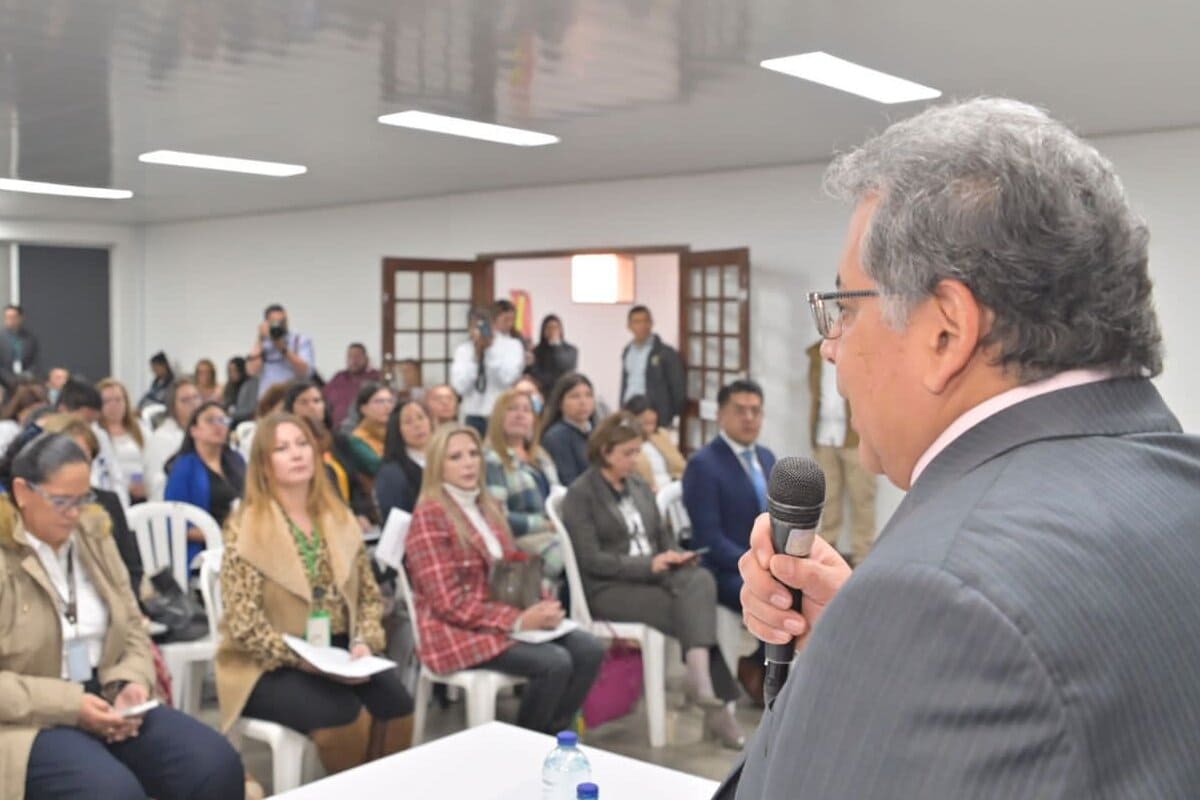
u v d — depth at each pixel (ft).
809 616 3.11
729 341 24.93
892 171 2.33
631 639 13.29
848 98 16.80
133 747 8.39
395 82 15.93
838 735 1.97
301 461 10.32
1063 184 2.17
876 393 2.44
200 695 12.12
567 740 5.83
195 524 13.28
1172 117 17.97
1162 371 2.46
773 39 13.30
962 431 2.30
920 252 2.23
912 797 1.86
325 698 9.90
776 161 23.30
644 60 14.48
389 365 29.68
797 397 23.84
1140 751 1.86
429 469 12.01
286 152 22.66
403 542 11.98
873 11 12.00
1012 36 13.01
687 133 19.98
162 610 11.55
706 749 12.80
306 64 14.85
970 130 2.27
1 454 9.41
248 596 9.98
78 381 16.90
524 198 28.73
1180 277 18.95
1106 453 2.16
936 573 1.94
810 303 2.64
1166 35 12.85
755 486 14.10
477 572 11.89
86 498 8.52
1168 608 1.97
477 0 11.86
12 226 38.32
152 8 12.34
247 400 30.66
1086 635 1.86
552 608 11.70
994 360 2.23
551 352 29.19
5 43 13.85
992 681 1.83
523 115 18.42
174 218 38.19
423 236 31.24
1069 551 1.95
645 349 27.09
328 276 34.04
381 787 6.05
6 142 21.42
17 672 8.27
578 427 17.62
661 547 13.94
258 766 12.07
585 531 13.30
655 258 35.83
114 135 20.57
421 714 11.90
